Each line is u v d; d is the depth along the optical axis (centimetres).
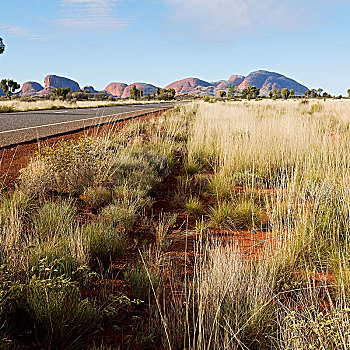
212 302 233
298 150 672
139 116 1877
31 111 2291
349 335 185
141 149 774
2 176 516
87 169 509
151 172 629
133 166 629
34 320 209
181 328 214
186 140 1097
